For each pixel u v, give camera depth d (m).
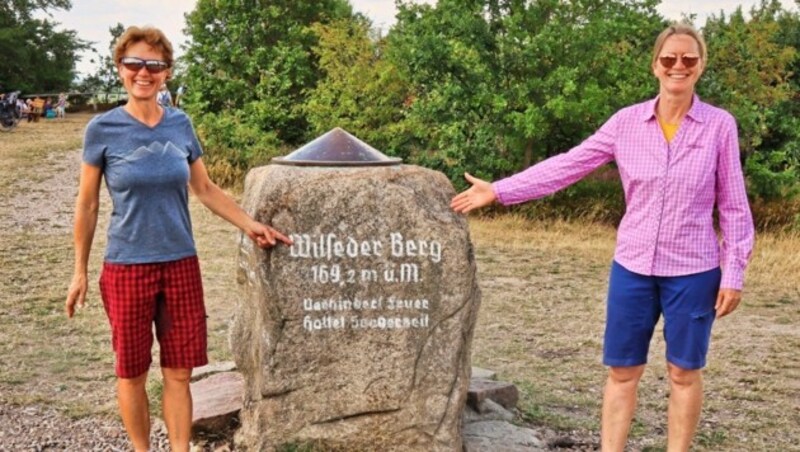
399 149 16.08
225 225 13.24
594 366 6.97
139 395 4.35
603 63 14.48
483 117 14.72
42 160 20.20
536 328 8.15
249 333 4.79
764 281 10.59
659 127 4.05
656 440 5.38
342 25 17.41
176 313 4.27
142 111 4.11
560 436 5.38
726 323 8.58
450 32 14.71
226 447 4.91
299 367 4.51
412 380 4.57
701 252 4.03
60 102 40.12
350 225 4.46
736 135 4.00
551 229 13.75
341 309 4.50
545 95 14.12
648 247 4.08
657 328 8.25
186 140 4.23
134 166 4.06
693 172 3.97
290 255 4.45
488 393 5.62
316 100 16.64
